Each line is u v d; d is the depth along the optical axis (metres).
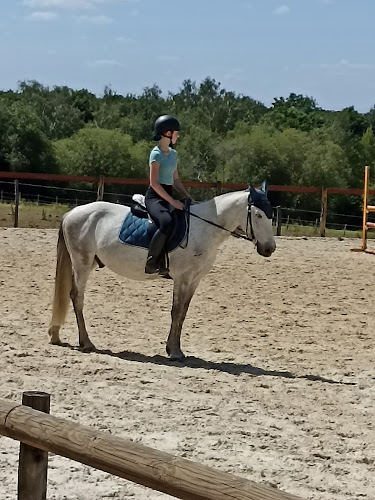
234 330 11.22
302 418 7.11
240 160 59.03
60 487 5.15
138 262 9.22
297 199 57.12
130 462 2.97
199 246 9.12
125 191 56.59
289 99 112.88
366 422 7.12
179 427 6.57
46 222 29.55
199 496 2.75
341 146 64.25
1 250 17.17
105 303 12.65
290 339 10.82
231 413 7.09
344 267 17.20
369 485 5.50
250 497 2.63
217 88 101.19
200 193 57.69
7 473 5.34
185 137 66.62
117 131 62.19
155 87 101.81
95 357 9.04
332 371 9.11
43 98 86.44
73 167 58.66
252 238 8.95
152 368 8.72
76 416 6.69
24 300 12.43
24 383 7.66
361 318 12.41
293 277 15.66
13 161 56.97
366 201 20.00
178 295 9.23
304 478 5.54
